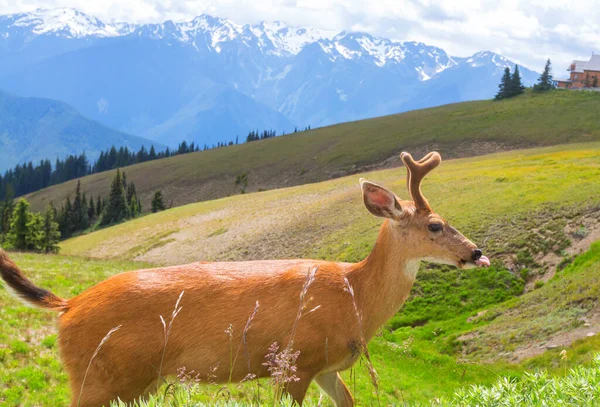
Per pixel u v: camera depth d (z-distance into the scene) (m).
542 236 41.50
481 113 169.50
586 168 59.97
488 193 52.78
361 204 69.56
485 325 32.38
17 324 17.17
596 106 153.12
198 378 7.37
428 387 23.30
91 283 27.12
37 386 13.52
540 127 143.75
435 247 8.05
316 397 15.44
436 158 8.34
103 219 162.00
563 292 32.00
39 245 100.06
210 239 80.56
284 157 183.25
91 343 7.05
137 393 7.20
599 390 5.50
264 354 7.46
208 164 198.25
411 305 37.97
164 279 7.43
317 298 7.58
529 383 5.97
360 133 185.62
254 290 7.48
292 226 70.88
